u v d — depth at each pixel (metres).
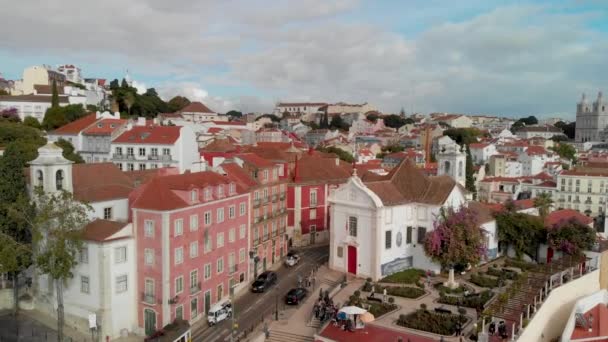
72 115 141.50
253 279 75.31
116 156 107.50
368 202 68.69
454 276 69.44
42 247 57.25
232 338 51.47
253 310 62.72
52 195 54.50
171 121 177.38
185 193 59.41
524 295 60.22
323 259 84.06
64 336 55.81
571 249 71.69
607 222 103.31
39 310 62.41
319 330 52.94
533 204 95.62
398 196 72.06
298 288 65.44
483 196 149.12
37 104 151.38
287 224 92.19
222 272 66.75
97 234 55.78
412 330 52.50
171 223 56.34
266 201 81.88
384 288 63.91
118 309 56.78
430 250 65.69
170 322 56.62
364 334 51.78
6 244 56.72
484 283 65.00
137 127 112.75
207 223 63.09
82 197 60.34
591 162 152.88
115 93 188.00
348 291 64.88
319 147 198.50
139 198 57.97
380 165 161.00
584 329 56.81
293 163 98.75
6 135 103.06
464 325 53.12
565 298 61.69
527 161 186.00
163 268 55.97
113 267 55.88
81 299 57.25
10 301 63.84
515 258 78.19
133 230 57.84
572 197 133.75
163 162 104.00
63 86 180.25
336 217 73.38
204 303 62.91
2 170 60.16
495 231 78.62
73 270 57.47
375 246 68.25
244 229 72.00
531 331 53.19
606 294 63.72
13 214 55.59
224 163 80.50
